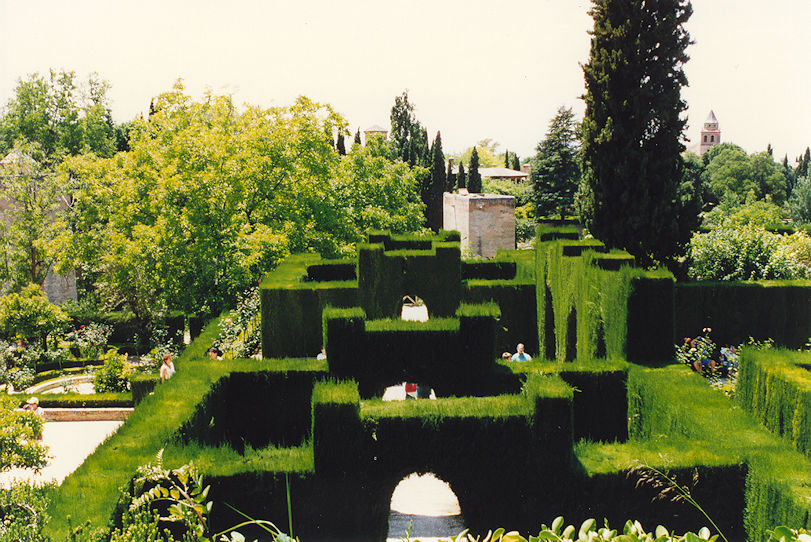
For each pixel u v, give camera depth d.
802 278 30.45
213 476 11.59
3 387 32.00
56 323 37.38
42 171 47.06
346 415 11.98
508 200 59.47
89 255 40.69
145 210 37.28
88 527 8.82
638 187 29.94
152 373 24.98
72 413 23.47
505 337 29.50
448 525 14.07
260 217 37.78
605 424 16.72
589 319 21.64
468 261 34.47
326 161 41.59
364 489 12.18
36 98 58.75
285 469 11.88
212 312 35.75
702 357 21.00
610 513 11.92
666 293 17.77
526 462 12.25
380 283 27.20
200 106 40.59
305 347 26.77
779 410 12.70
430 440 12.27
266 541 11.87
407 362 17.09
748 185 96.06
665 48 29.03
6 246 44.72
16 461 13.34
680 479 11.55
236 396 17.28
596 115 30.34
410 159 87.62
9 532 8.21
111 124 70.00
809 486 10.25
